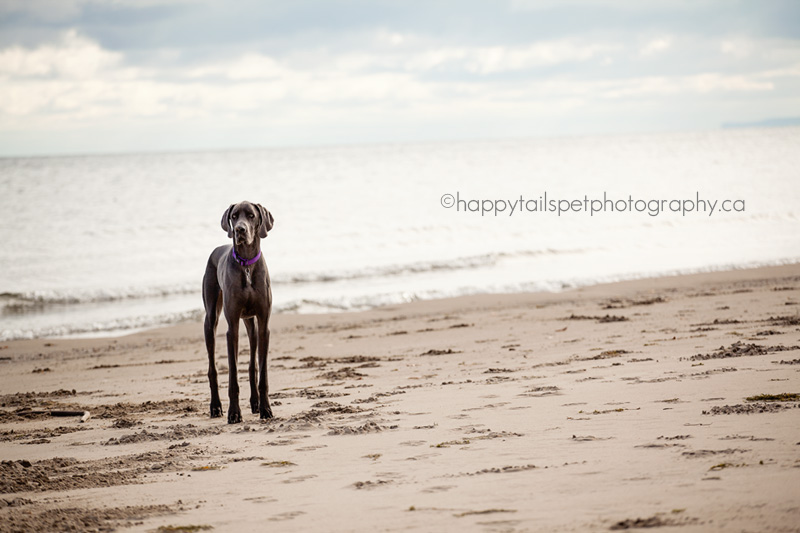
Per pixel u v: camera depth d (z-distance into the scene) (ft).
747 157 311.06
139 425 27.94
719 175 239.91
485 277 91.20
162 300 84.69
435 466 17.71
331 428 23.94
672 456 16.43
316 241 127.34
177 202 186.91
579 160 323.78
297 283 91.91
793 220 141.59
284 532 13.30
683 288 74.18
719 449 16.60
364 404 28.60
